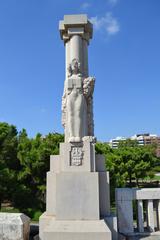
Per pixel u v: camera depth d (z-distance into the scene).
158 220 10.93
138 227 10.59
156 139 141.25
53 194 10.44
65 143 10.08
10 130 30.09
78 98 10.47
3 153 26.42
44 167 24.77
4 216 9.11
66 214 9.48
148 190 10.73
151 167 46.97
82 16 11.37
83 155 9.98
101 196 10.05
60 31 11.73
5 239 8.80
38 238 9.95
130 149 45.97
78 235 8.41
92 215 9.43
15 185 23.12
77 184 9.64
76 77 10.69
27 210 23.22
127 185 44.34
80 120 10.34
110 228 9.59
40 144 25.81
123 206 10.55
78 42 11.29
